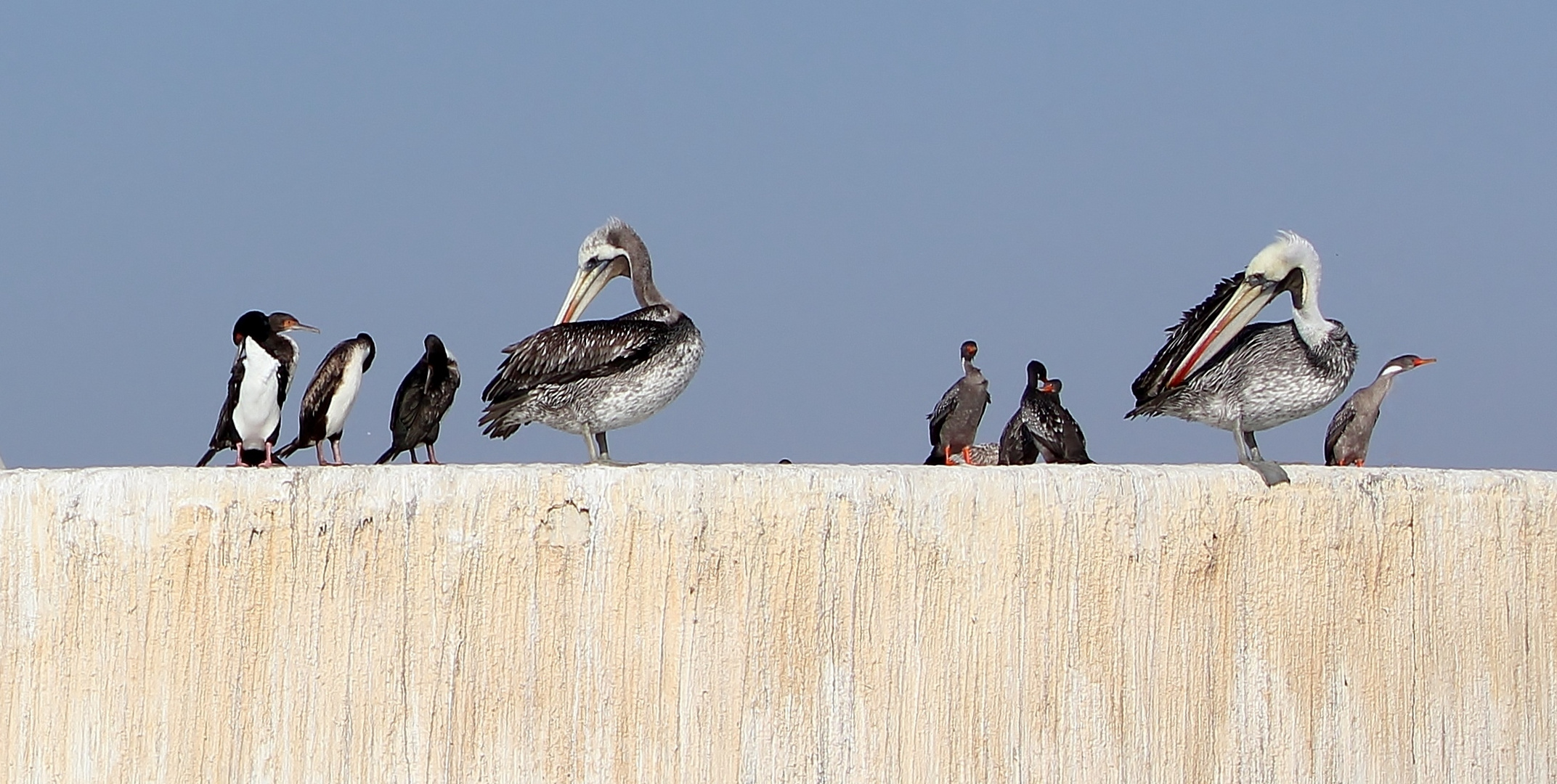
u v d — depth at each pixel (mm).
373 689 14383
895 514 14812
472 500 14469
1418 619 16156
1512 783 16438
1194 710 15469
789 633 14688
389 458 18203
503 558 14469
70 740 14328
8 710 14352
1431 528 16219
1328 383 18250
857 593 14773
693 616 14586
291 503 14391
